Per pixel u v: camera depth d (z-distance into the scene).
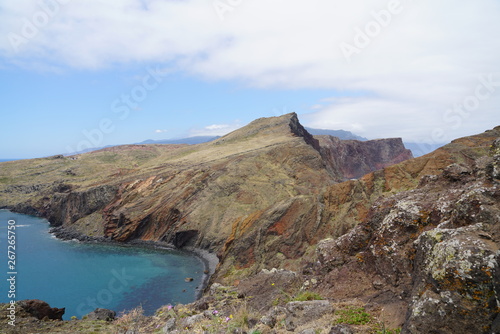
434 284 5.90
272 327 7.90
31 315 15.78
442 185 10.58
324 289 10.16
